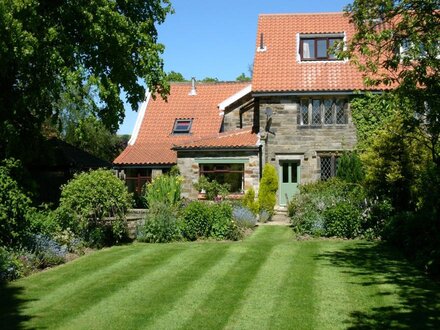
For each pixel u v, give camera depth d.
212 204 17.92
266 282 10.94
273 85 24.72
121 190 16.22
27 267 12.06
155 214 17.28
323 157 24.72
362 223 16.84
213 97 31.30
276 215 23.36
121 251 14.99
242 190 24.38
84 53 18.64
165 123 30.03
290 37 27.34
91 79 17.59
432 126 11.81
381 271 11.78
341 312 8.76
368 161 17.78
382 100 12.87
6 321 8.48
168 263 13.16
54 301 9.67
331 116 24.62
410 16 11.53
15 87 17.08
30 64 16.55
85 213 15.24
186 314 8.80
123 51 18.66
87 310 9.07
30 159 18.19
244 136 25.17
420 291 9.94
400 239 14.77
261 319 8.47
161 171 27.20
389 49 12.19
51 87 16.86
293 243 15.95
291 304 9.27
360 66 12.30
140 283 11.04
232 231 16.95
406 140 16.80
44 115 18.30
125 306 9.31
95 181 15.62
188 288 10.56
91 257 14.09
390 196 17.58
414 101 11.62
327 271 11.91
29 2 14.81
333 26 27.34
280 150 24.81
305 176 24.67
